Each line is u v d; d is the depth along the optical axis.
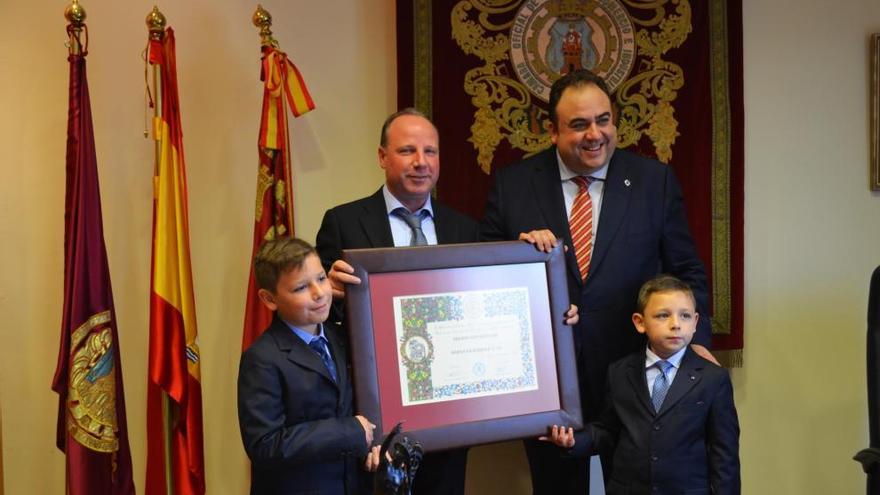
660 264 2.44
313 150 3.03
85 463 2.48
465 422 2.06
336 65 3.04
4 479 2.89
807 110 3.05
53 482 2.92
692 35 2.93
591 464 3.09
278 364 1.90
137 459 2.97
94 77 2.92
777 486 3.07
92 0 2.91
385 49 3.05
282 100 2.72
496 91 2.96
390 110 3.05
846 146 3.04
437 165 2.30
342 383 2.00
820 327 3.06
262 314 2.68
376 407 1.98
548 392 2.15
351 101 3.04
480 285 2.14
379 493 1.59
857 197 3.05
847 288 3.06
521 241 2.20
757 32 3.05
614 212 2.34
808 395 3.07
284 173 2.72
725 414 2.12
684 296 2.15
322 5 3.03
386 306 2.04
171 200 2.62
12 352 2.90
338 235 2.34
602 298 2.31
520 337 2.15
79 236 2.51
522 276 2.19
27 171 2.89
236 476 3.02
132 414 2.96
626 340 2.33
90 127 2.56
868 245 3.06
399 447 1.65
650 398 2.15
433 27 2.95
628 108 2.95
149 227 2.95
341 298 2.11
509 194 2.46
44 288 2.91
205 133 2.98
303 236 3.03
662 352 2.17
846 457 3.08
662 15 2.94
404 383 2.03
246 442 1.87
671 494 2.09
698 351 2.26
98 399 2.50
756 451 3.08
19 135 2.89
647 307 2.17
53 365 2.92
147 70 2.82
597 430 2.22
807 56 3.05
